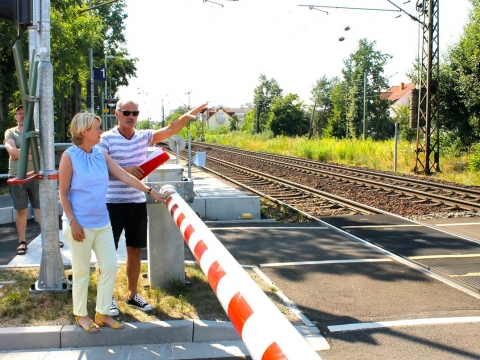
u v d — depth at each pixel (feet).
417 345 13.91
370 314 16.19
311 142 137.69
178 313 14.96
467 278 20.12
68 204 13.24
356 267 21.48
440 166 77.56
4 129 60.54
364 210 38.17
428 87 72.23
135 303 15.39
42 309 14.92
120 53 170.81
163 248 17.04
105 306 13.75
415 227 31.14
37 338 13.39
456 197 46.32
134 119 15.60
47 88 16.16
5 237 25.27
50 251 16.28
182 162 88.79
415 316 16.02
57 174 16.33
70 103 124.36
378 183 53.36
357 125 233.35
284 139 167.12
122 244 24.20
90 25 84.64
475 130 84.33
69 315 14.52
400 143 101.35
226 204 33.24
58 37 74.13
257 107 338.54
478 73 80.64
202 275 18.70
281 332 6.11
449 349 13.64
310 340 14.21
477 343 14.01
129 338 13.71
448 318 15.83
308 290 18.49
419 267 21.35
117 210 15.25
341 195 47.50
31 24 15.83
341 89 257.75
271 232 28.55
